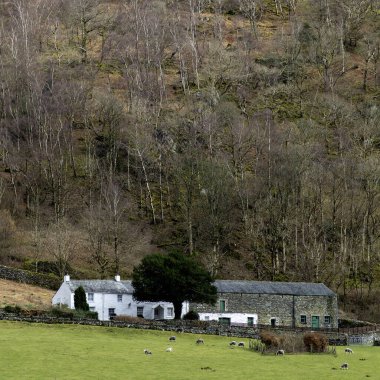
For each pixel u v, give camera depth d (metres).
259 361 167.25
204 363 161.88
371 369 160.25
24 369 148.62
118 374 147.12
